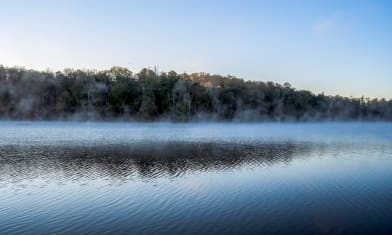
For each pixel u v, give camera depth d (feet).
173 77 424.46
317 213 53.83
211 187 71.46
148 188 70.44
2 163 98.73
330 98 590.96
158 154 120.26
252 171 90.33
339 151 136.46
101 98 366.02
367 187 71.72
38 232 45.78
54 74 400.06
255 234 45.11
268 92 504.02
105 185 73.00
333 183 75.56
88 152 122.93
